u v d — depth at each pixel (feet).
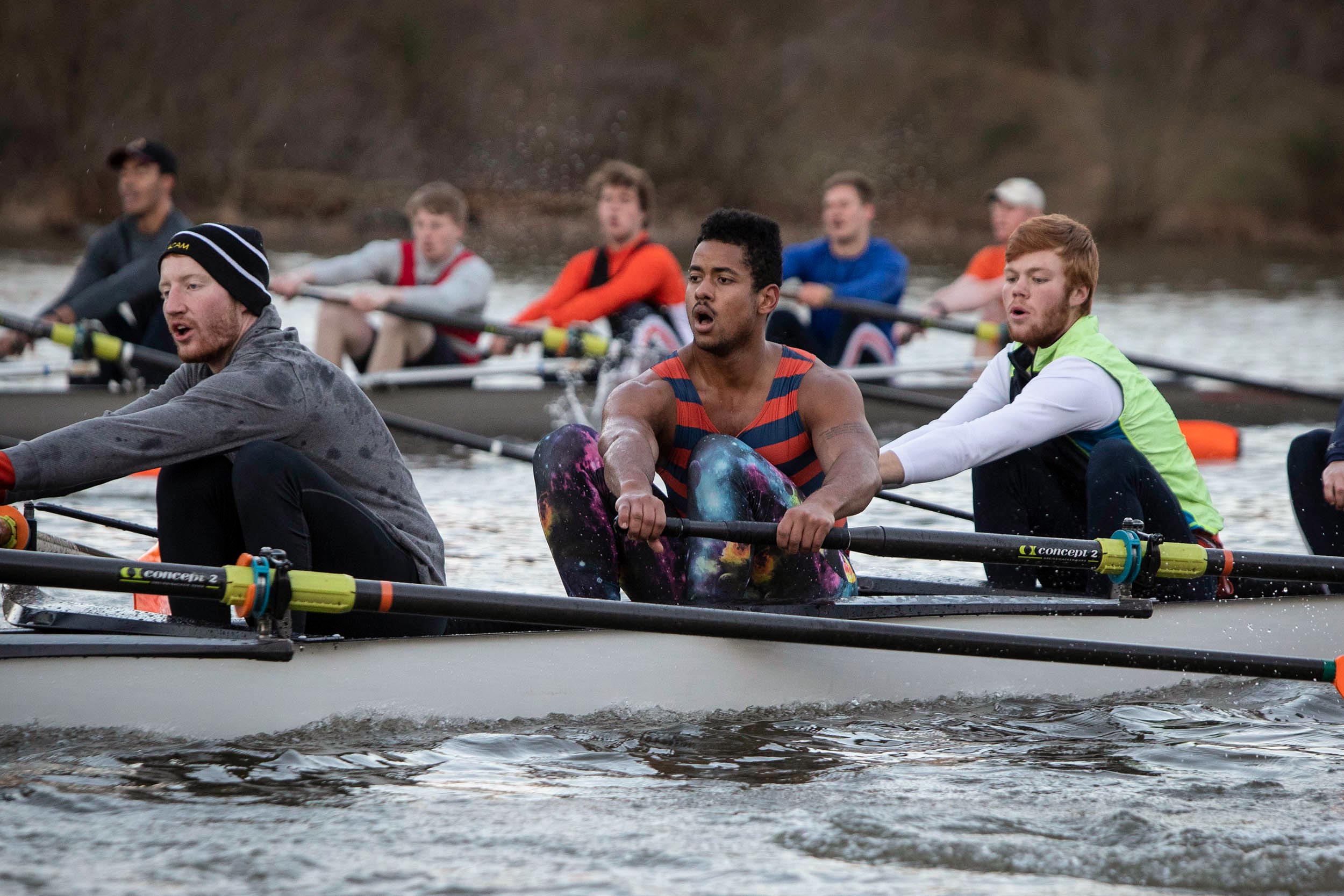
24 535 45.93
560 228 391.86
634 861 35.55
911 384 123.24
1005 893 34.12
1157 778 42.70
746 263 45.44
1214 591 55.42
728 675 48.08
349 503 45.11
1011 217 133.49
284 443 45.03
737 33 499.51
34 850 35.14
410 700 44.75
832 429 46.50
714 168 479.82
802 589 48.62
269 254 324.19
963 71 479.82
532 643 45.93
